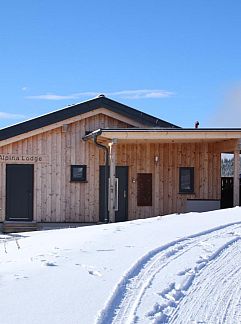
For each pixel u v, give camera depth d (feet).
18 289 21.25
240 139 61.52
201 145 70.64
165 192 70.13
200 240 33.88
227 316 19.04
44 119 67.92
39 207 68.03
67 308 18.72
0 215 67.41
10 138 67.41
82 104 68.74
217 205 70.33
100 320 17.43
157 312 19.04
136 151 69.92
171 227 39.78
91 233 38.17
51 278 23.09
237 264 27.40
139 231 37.63
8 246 37.76
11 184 67.97
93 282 22.39
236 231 37.96
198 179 70.54
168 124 71.10
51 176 68.44
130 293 21.18
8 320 17.31
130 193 69.72
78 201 68.69
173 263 26.84
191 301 20.81
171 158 70.33
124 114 69.87
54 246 32.94
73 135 68.85
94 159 69.05
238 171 62.75
